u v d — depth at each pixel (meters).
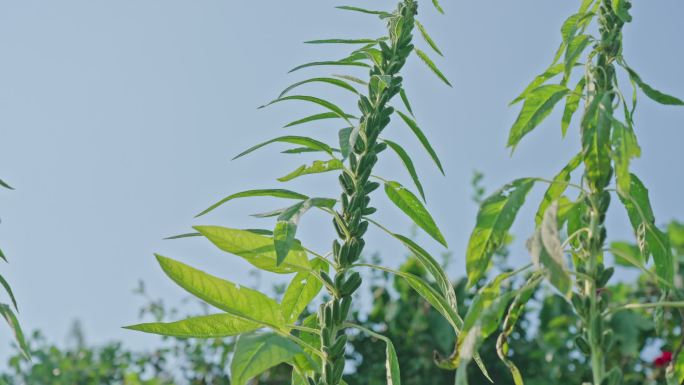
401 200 1.95
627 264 3.65
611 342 1.56
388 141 1.90
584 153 1.61
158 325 1.73
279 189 1.80
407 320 4.05
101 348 4.59
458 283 3.93
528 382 3.86
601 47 1.70
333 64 1.90
